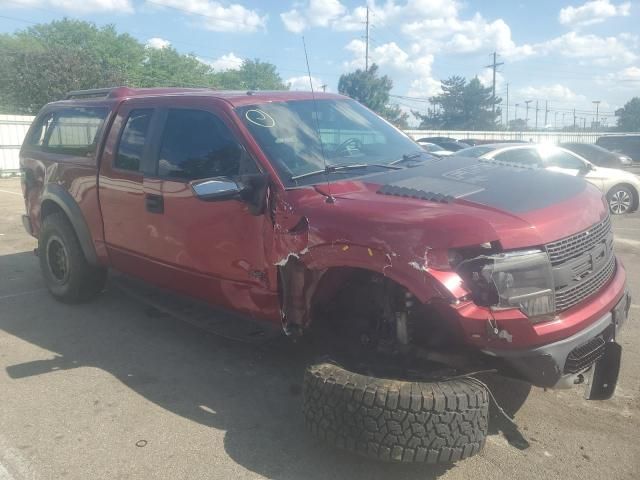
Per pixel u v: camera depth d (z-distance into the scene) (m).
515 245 2.83
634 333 5.05
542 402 3.86
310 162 3.82
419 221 2.90
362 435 2.87
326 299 3.42
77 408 3.83
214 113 4.10
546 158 11.79
